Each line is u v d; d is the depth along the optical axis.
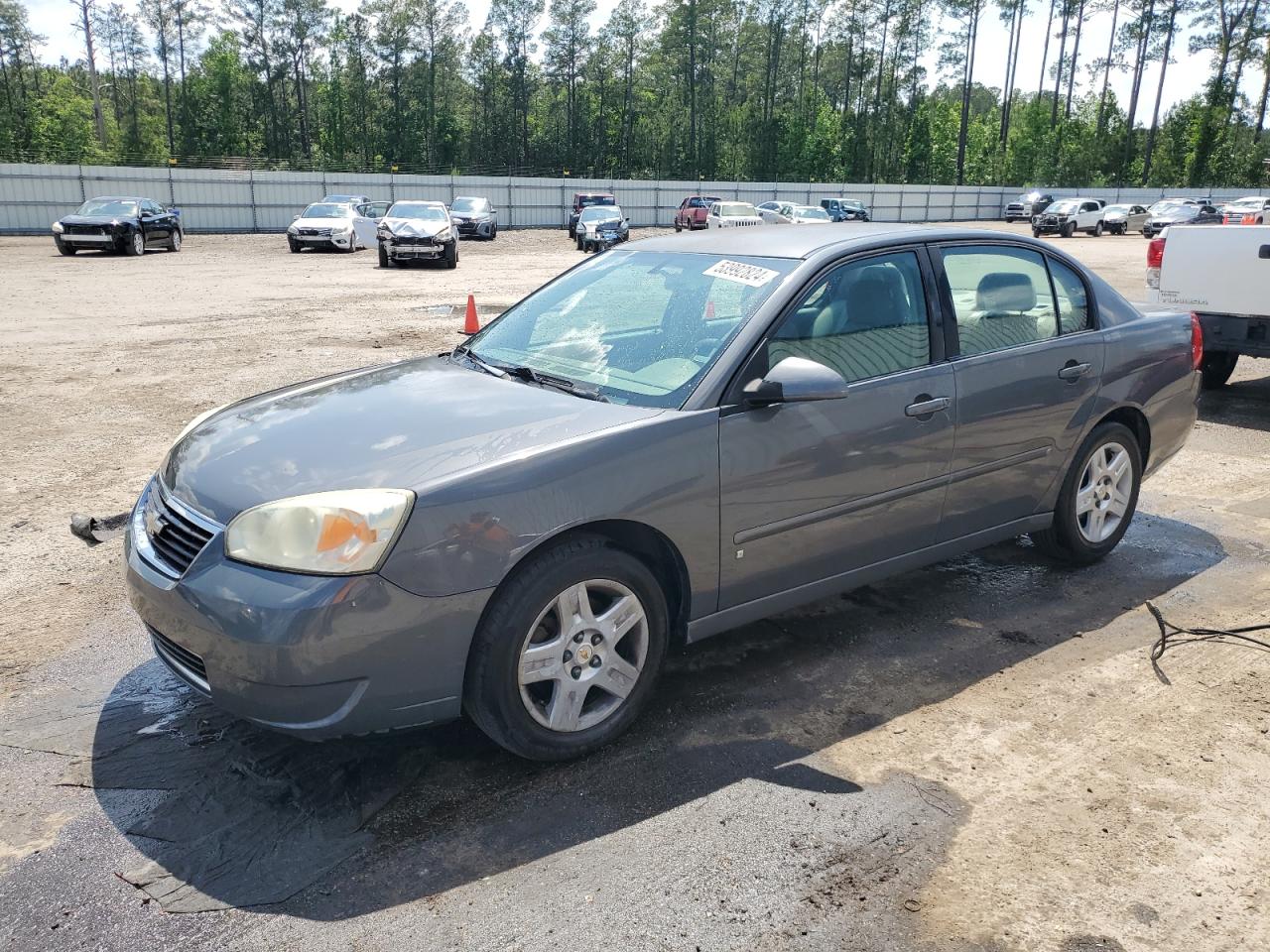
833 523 3.54
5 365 10.04
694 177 107.44
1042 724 3.33
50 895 2.46
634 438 3.01
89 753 3.12
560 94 114.94
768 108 110.06
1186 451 7.05
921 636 4.02
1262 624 4.14
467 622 2.74
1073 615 4.24
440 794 2.90
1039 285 4.33
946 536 4.00
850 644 3.95
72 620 4.15
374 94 109.38
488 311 14.77
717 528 3.21
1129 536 5.26
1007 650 3.90
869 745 3.19
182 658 2.88
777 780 2.98
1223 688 3.58
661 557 3.24
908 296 3.80
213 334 12.27
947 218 67.62
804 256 3.63
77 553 4.92
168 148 101.00
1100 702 3.48
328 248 29.34
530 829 2.74
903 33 105.06
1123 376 4.54
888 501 3.70
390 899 2.46
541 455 2.86
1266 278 7.75
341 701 2.64
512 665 2.84
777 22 109.44
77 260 25.08
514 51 109.00
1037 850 2.66
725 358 3.28
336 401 3.41
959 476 3.93
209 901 2.45
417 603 2.66
